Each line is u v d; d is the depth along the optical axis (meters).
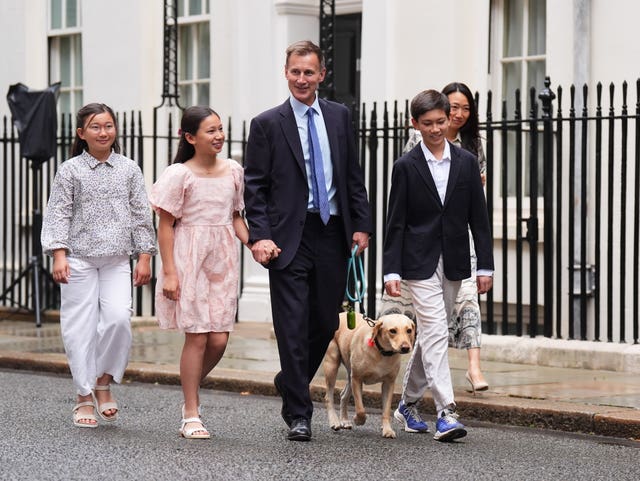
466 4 12.64
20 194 14.74
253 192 7.60
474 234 7.77
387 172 11.57
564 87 11.77
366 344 7.58
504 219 10.81
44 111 14.23
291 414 7.62
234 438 7.70
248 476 6.54
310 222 7.60
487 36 12.55
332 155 7.63
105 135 8.08
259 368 10.44
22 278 15.20
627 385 9.30
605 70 11.42
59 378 10.72
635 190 10.07
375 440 7.65
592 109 11.53
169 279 7.71
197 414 7.79
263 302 14.32
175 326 7.78
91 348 8.09
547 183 10.55
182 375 7.77
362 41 13.37
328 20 13.02
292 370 7.54
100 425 8.20
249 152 7.64
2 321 14.84
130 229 8.16
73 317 8.05
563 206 11.73
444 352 7.61
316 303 7.67
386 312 8.29
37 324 14.16
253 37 14.65
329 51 12.99
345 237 7.64
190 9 15.67
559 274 10.48
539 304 12.04
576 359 10.29
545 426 8.20
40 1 17.14
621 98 11.30
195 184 7.71
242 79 14.74
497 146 12.60
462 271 7.65
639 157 10.02
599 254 10.26
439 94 7.66
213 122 7.71
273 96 14.46
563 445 7.55
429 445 7.49
